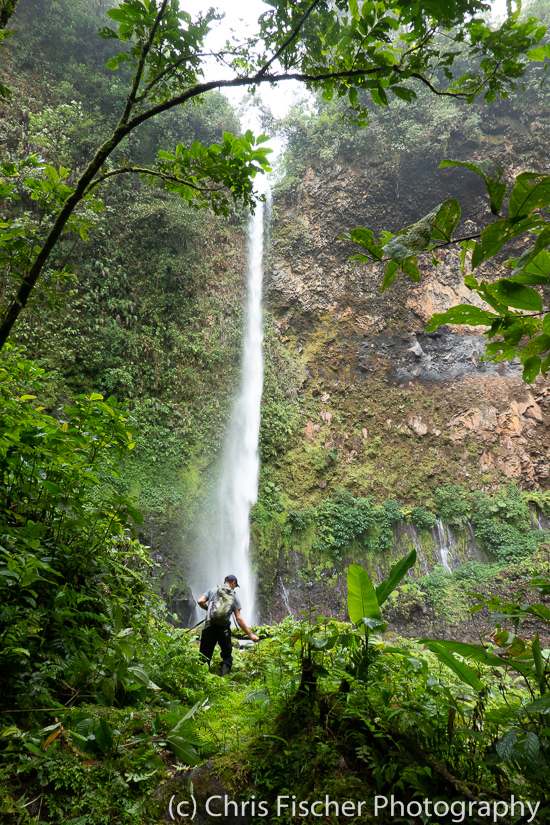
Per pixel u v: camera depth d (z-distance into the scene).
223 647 4.32
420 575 18.55
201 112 20.70
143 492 15.52
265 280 22.58
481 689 2.08
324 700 2.30
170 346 18.11
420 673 2.37
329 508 19.12
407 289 22.95
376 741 2.03
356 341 22.62
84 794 1.90
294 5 2.34
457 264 22.61
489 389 22.00
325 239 23.03
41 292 2.82
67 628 2.72
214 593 4.51
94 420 3.27
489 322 1.67
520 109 22.39
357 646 2.69
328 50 2.45
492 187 1.32
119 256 17.44
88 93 18.06
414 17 2.08
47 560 2.68
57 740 2.07
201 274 19.91
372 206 23.06
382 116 22.53
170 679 3.28
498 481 20.64
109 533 3.46
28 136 14.77
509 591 17.19
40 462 3.09
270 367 21.11
